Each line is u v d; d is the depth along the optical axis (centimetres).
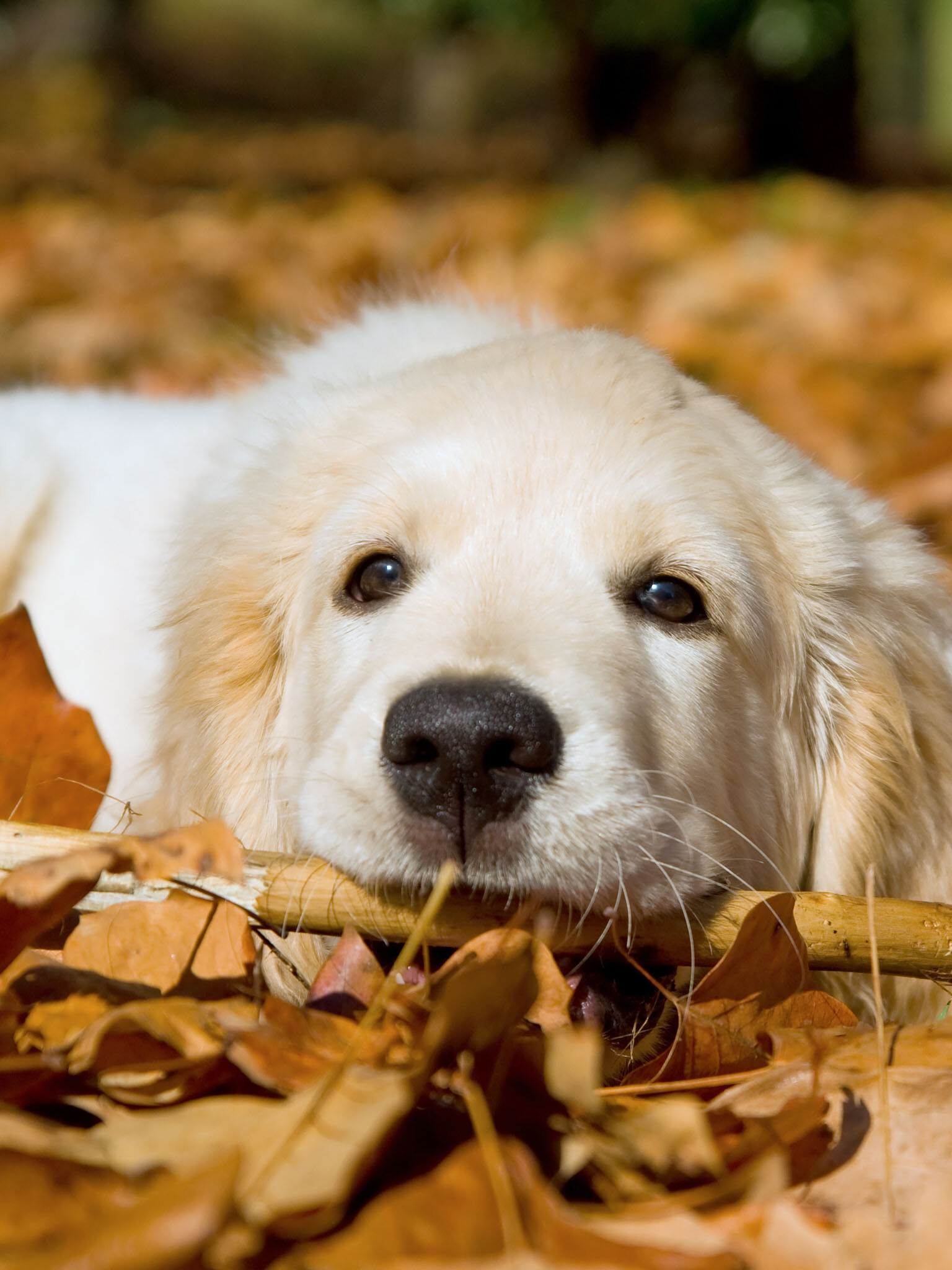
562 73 1830
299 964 238
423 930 184
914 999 264
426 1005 176
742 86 1722
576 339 300
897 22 3078
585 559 243
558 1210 139
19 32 3033
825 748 281
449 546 247
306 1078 165
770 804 267
